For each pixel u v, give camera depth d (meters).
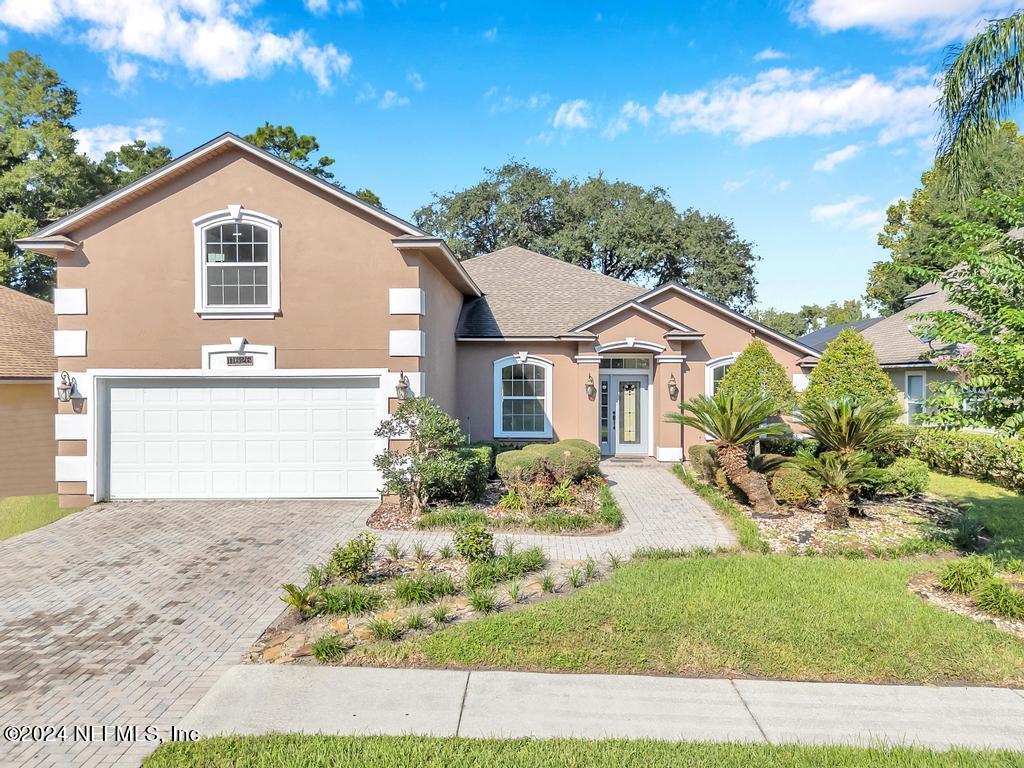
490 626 5.86
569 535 9.39
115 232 11.24
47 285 30.55
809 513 10.58
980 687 4.95
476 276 20.22
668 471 15.09
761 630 5.77
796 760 3.90
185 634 6.00
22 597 6.99
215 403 11.59
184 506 11.27
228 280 11.37
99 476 11.47
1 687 5.00
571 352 16.75
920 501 11.49
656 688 4.89
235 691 4.84
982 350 6.74
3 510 11.61
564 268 20.69
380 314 11.38
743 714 4.51
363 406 11.64
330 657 5.38
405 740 4.11
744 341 16.94
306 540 9.20
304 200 11.30
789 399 14.24
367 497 11.67
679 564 7.66
